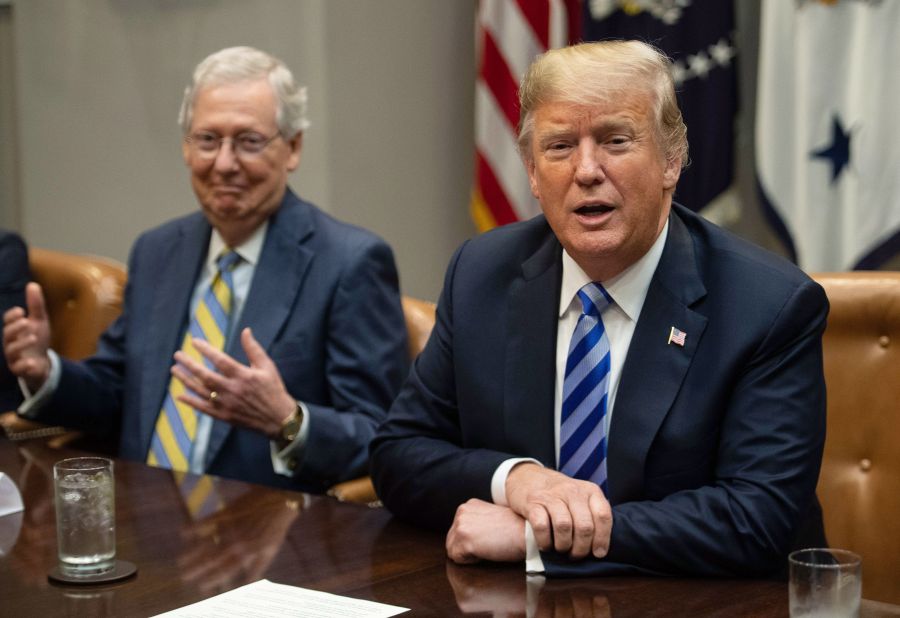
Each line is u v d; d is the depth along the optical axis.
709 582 1.64
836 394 2.23
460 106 4.37
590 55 1.75
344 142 4.02
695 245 1.90
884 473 2.19
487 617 1.48
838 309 2.23
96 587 1.61
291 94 2.76
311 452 2.45
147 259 2.93
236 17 4.17
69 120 4.77
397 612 1.49
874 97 3.40
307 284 2.69
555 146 1.76
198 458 2.69
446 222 4.36
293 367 2.65
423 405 2.04
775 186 3.57
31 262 3.56
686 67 3.68
